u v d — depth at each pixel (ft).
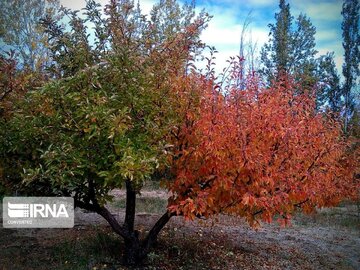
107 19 16.80
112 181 14.49
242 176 15.14
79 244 19.58
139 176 13.07
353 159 20.71
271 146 15.72
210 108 15.12
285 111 17.02
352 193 20.53
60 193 16.69
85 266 17.12
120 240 20.65
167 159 14.79
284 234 27.07
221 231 25.50
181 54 16.89
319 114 18.86
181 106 15.74
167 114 15.56
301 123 16.94
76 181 14.44
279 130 15.28
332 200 19.30
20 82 15.99
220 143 14.32
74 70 16.70
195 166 15.52
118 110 14.08
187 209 14.70
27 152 15.34
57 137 14.19
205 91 15.61
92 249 19.01
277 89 18.47
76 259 17.90
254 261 20.24
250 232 26.48
